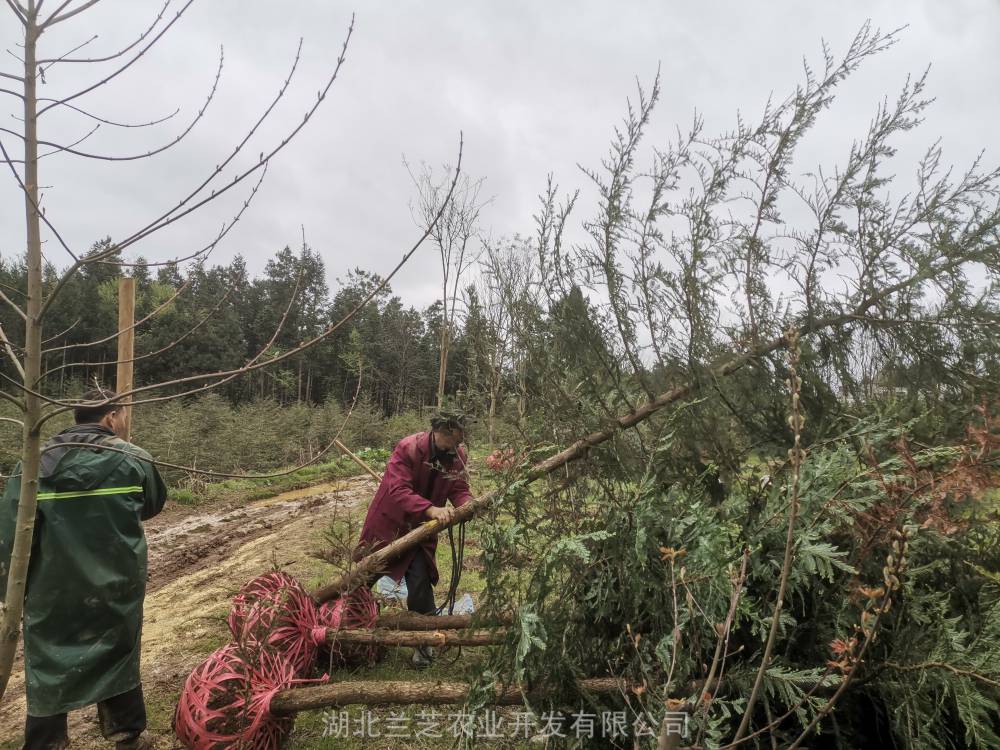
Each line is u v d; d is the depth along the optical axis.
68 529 2.59
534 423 3.11
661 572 2.45
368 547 3.67
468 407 3.46
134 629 2.77
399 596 4.01
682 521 2.34
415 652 3.60
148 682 3.71
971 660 1.86
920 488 1.92
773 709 2.30
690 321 2.76
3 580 2.58
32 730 2.56
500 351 3.18
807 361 2.66
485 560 2.74
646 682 2.16
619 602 2.58
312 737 2.96
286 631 3.04
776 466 2.67
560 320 2.95
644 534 2.34
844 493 2.15
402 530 3.74
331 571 5.79
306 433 21.52
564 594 2.71
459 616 3.47
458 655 3.35
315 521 8.99
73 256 1.80
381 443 22.59
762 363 2.75
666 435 2.64
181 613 5.16
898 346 2.63
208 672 2.59
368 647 3.55
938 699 2.04
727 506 2.43
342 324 1.84
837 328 2.70
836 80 2.58
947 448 2.09
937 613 2.07
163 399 1.79
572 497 2.97
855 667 1.45
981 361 2.45
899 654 2.04
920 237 2.50
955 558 2.43
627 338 2.89
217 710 2.49
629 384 2.99
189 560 7.70
